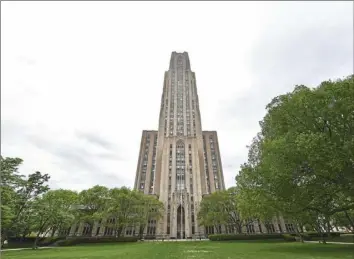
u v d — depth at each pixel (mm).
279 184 23469
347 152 19547
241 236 54344
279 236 54281
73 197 58125
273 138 29281
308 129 23531
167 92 129375
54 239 55000
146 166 115812
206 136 127438
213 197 66188
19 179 41156
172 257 21250
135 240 56062
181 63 143625
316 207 25828
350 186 21562
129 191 62000
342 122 21828
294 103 24906
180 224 81812
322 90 23359
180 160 99750
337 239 46219
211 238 56531
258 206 29141
